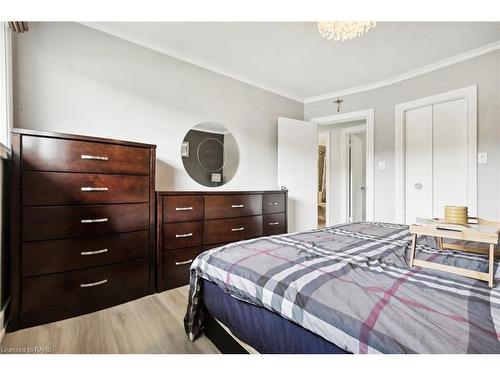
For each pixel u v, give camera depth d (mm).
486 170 2328
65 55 1879
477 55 2375
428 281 767
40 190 1460
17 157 1393
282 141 3342
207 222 2250
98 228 1671
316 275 825
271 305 775
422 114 2850
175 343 1297
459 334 508
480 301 635
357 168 4766
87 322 1516
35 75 1764
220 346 1183
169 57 2414
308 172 3549
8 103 1528
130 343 1305
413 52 2414
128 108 2170
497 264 882
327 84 3225
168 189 2424
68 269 1559
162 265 1983
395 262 959
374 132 3184
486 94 2330
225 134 2889
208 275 1104
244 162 3078
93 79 1997
